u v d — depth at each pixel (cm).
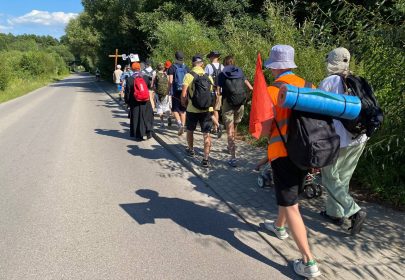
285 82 337
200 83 625
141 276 344
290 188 329
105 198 531
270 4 962
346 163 391
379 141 470
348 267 345
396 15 455
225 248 391
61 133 1027
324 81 379
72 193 552
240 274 345
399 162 510
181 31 1555
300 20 1370
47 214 479
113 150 816
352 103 298
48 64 5884
